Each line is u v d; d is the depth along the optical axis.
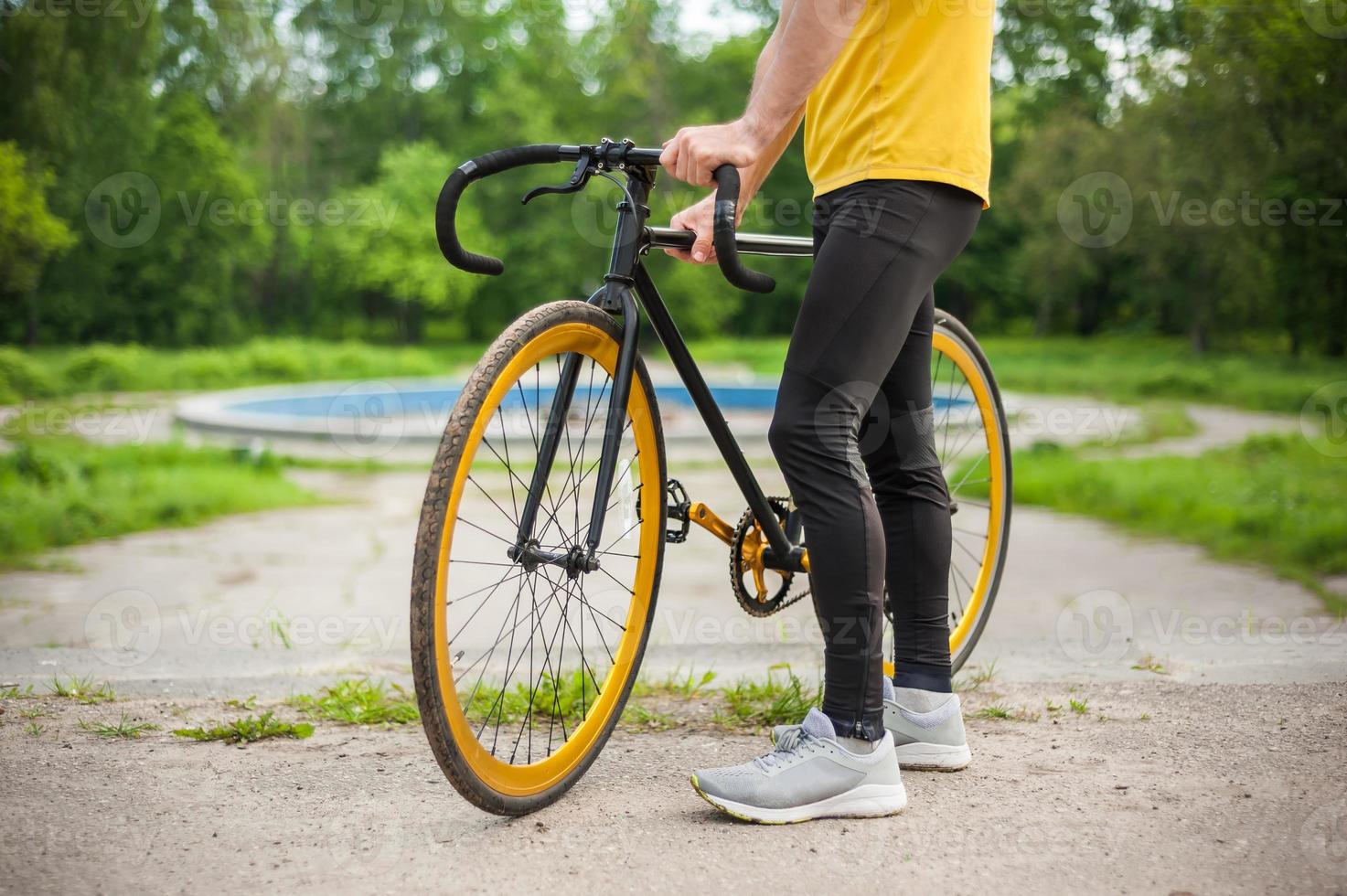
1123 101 25.31
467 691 2.46
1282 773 1.74
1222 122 20.61
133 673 2.77
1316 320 22.59
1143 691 2.28
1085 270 33.09
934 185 1.62
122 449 9.91
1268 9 18.89
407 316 42.34
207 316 34.12
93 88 23.78
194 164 33.34
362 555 5.87
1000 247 41.62
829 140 1.70
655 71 39.53
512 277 39.44
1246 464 8.68
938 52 1.63
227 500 7.75
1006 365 25.72
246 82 35.84
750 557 2.04
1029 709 2.19
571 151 1.74
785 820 1.58
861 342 1.61
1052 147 30.72
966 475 2.50
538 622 1.72
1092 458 9.73
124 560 5.63
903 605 1.88
